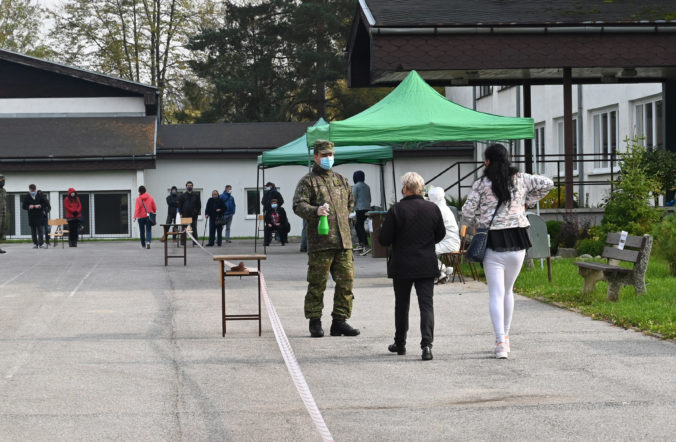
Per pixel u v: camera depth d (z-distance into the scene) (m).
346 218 9.91
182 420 6.34
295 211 9.75
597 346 8.88
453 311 11.62
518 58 20.06
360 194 23.17
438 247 14.38
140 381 7.67
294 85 51.78
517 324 10.38
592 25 19.97
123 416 6.47
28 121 40.62
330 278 15.72
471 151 37.50
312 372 7.96
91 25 51.66
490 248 8.46
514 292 13.19
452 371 7.89
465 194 37.53
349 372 7.93
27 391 7.31
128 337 10.01
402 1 22.66
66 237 36.97
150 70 52.50
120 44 51.66
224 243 32.28
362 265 19.27
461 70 20.28
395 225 8.57
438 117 16.30
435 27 19.86
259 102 51.88
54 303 13.10
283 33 52.34
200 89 53.44
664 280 13.57
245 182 38.91
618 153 19.70
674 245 14.10
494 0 22.77
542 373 7.71
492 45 20.03
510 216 8.47
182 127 41.38
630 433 5.80
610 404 6.57
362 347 9.20
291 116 54.28
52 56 54.78
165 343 9.59
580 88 27.66
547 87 30.31
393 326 10.59
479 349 8.92
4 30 58.03
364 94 53.62
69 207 29.62
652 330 9.55
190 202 31.70
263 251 25.91
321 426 5.29
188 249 27.44
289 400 6.90
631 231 18.09
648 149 23.91
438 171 37.69
